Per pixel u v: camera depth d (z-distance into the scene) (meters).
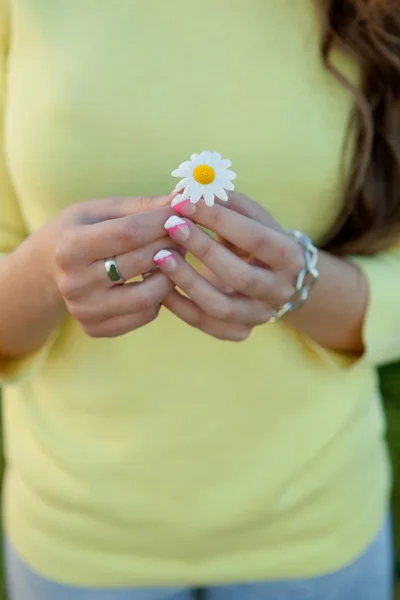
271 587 0.81
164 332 0.75
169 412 0.76
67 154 0.72
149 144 0.72
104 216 0.69
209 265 0.67
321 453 0.79
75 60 0.72
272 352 0.76
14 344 0.75
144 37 0.71
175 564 0.80
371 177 0.76
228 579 0.80
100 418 0.77
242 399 0.77
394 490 1.50
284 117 0.72
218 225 0.66
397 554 1.36
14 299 0.72
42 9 0.72
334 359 0.77
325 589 0.82
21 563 0.82
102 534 0.79
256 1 0.72
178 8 0.71
